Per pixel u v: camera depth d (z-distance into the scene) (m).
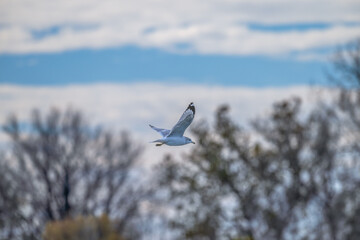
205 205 40.12
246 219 39.78
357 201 39.19
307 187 39.88
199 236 39.38
